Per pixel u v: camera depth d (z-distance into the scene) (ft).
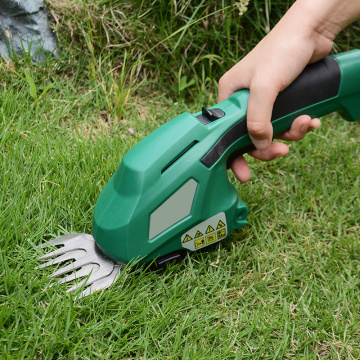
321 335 2.00
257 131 2.01
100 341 1.92
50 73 2.79
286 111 2.08
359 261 2.22
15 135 2.48
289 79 2.04
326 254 2.24
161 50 2.90
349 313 2.06
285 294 2.11
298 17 2.05
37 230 2.17
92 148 2.49
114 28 2.85
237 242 2.24
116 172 2.02
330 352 1.97
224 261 2.19
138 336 1.96
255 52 2.09
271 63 2.02
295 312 2.07
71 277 2.02
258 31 2.95
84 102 2.75
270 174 2.53
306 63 2.06
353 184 2.52
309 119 2.11
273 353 1.96
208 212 2.05
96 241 2.02
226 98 2.15
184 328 1.96
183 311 2.04
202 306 2.04
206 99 2.89
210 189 2.03
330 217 2.38
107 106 2.76
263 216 2.36
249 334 1.98
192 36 2.84
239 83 2.11
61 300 1.97
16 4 2.70
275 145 2.15
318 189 2.47
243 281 2.15
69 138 2.56
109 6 2.86
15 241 2.12
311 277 2.16
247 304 2.07
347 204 2.43
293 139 2.17
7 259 2.06
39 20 2.77
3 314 1.89
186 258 2.16
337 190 2.46
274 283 2.15
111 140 2.57
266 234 2.28
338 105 2.19
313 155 2.63
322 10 2.04
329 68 2.13
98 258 2.06
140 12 2.88
